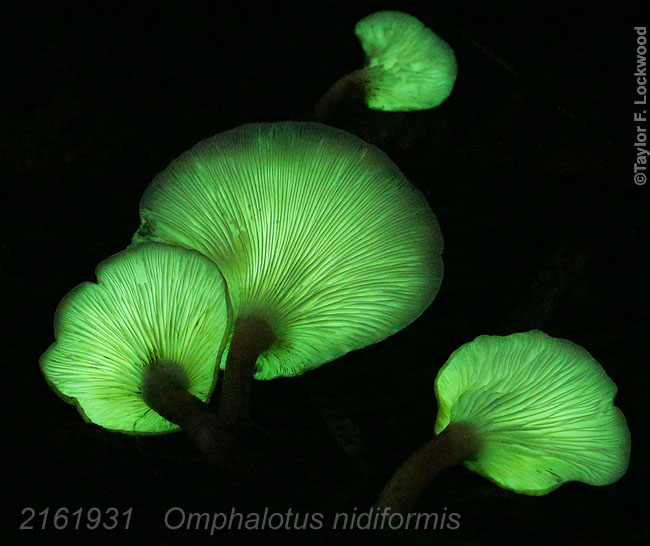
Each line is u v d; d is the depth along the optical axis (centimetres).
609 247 93
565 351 82
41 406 86
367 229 84
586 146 96
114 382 83
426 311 90
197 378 84
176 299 81
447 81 94
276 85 96
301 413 87
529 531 85
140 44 96
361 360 88
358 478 85
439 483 85
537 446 82
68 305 81
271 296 83
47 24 96
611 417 83
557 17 100
